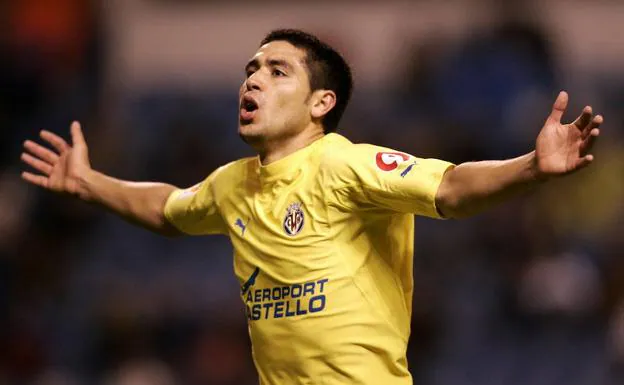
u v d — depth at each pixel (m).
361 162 15.66
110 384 38.28
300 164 16.41
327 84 17.14
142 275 44.00
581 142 13.88
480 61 48.56
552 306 39.44
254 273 16.53
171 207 18.70
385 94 51.16
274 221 16.28
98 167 46.78
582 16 54.53
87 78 52.69
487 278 40.53
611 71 53.25
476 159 44.41
